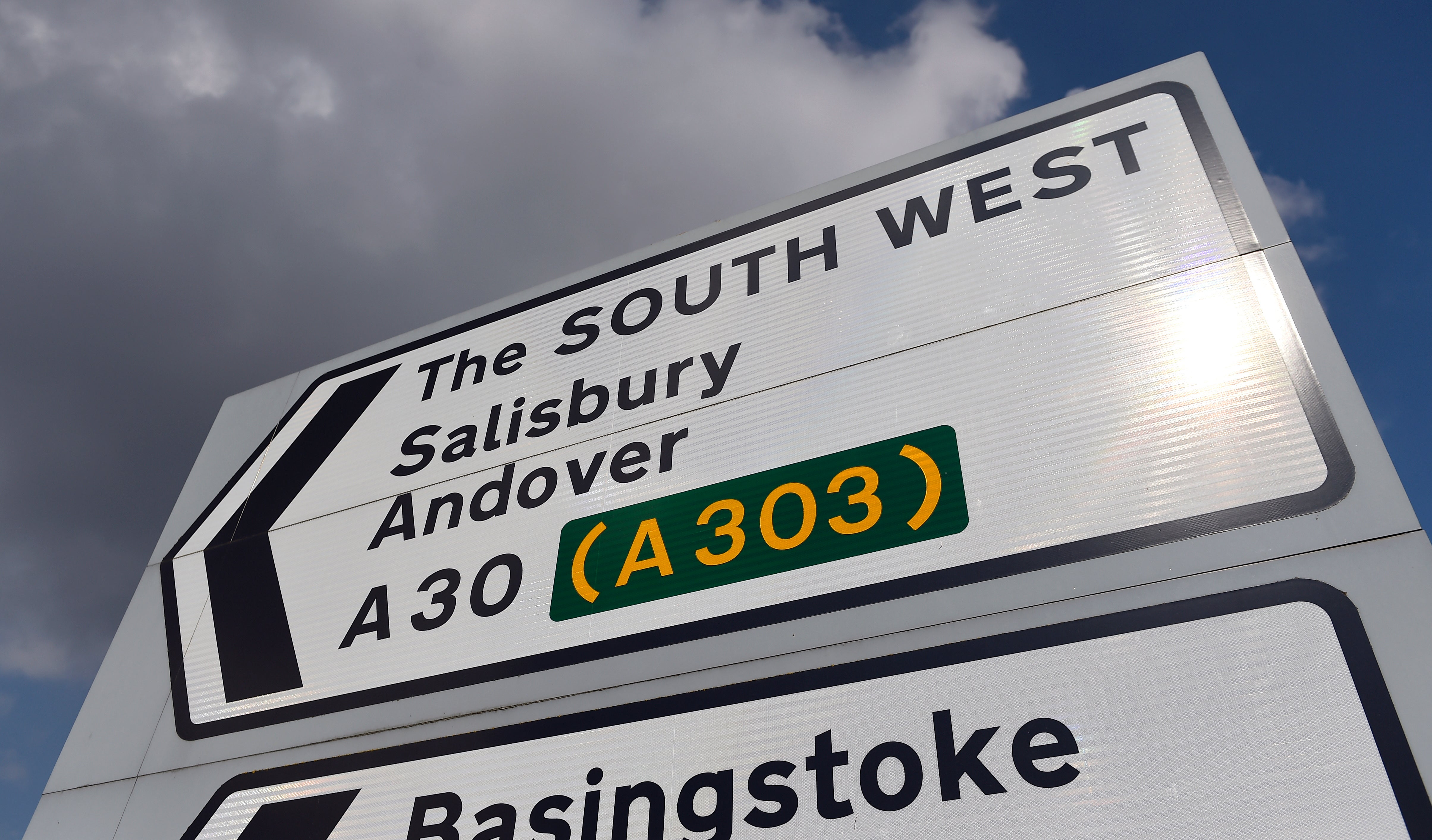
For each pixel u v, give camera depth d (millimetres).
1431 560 2553
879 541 3391
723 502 3812
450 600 4145
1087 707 2725
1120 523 3029
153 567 5125
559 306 5047
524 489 4363
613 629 3686
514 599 4004
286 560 4746
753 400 4062
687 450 4066
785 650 3293
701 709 3295
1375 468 2771
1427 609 2488
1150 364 3316
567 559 4004
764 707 3189
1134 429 3199
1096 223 3783
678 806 3100
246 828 3840
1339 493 2775
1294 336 3133
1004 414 3465
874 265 4199
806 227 4539
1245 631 2662
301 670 4258
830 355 4020
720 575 3617
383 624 4223
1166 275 3496
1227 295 3332
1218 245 3475
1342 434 2871
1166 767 2545
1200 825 2438
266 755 4043
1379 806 2289
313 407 5441
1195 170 3715
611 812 3193
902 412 3670
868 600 3266
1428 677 2396
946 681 2959
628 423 4320
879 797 2822
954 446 3477
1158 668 2707
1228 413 3080
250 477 5285
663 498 3965
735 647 3393
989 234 4000
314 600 4492
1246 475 2936
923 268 4062
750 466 3857
